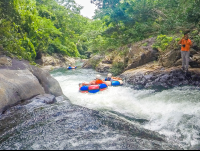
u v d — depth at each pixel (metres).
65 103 5.46
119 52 14.73
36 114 4.34
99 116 4.20
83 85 8.38
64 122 3.82
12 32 10.07
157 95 6.62
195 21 10.23
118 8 15.43
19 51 8.44
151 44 11.95
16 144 2.95
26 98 5.39
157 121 4.37
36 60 20.42
